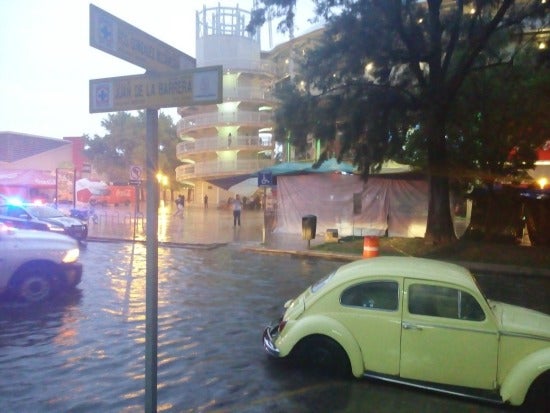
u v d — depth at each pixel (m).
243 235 21.97
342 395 5.07
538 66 14.91
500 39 16.08
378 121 15.20
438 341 5.01
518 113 16.19
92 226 26.38
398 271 5.29
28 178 39.59
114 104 3.05
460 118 16.92
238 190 44.72
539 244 17.83
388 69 15.45
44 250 8.83
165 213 40.69
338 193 21.47
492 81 16.53
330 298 5.45
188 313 8.40
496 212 18.50
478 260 15.04
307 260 15.31
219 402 4.92
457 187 18.67
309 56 16.38
